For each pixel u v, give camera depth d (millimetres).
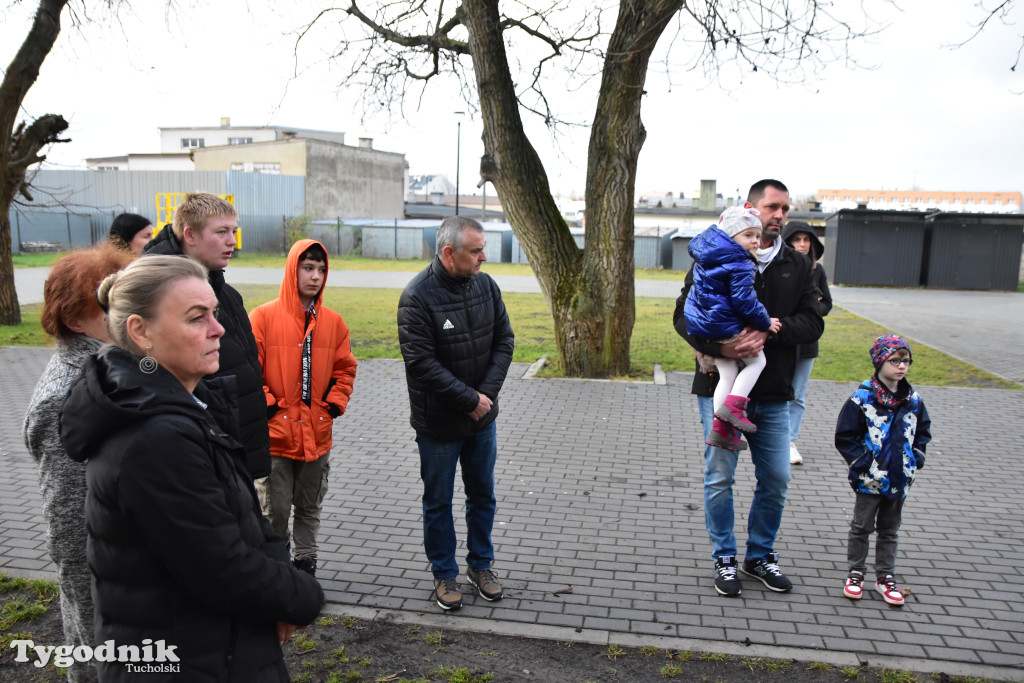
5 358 10148
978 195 92000
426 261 37562
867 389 3770
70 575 2305
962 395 8711
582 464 6098
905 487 3744
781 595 3930
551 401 8156
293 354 3709
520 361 10328
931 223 26891
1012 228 25969
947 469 6012
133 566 1641
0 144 12086
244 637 1756
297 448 3748
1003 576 4156
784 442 3830
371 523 4852
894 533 3846
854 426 3781
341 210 46781
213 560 1618
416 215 57469
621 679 3197
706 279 3586
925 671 3242
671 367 10055
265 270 27516
